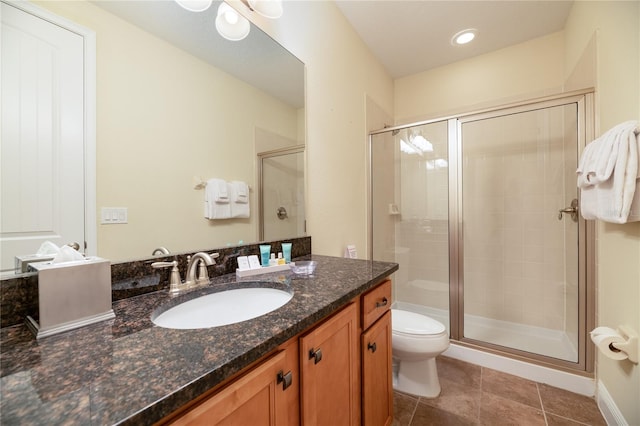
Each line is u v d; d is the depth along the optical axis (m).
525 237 2.19
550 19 1.98
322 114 1.70
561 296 2.06
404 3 1.81
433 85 2.64
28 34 0.65
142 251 0.87
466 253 2.42
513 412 1.40
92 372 0.44
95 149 0.77
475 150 2.34
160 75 0.93
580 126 1.63
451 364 1.87
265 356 0.61
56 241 0.69
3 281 0.60
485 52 2.38
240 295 0.97
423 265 2.52
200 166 1.06
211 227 1.09
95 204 0.77
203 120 1.07
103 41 0.79
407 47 2.30
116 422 0.33
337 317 0.84
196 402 0.46
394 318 1.73
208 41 1.09
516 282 2.23
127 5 0.85
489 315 2.34
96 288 0.64
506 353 1.78
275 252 1.34
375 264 1.28
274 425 0.60
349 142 2.00
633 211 1.05
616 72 1.26
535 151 2.12
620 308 1.25
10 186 0.63
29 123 0.65
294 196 1.50
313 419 0.72
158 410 0.37
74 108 0.73
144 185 0.88
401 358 1.56
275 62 1.38
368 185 2.25
